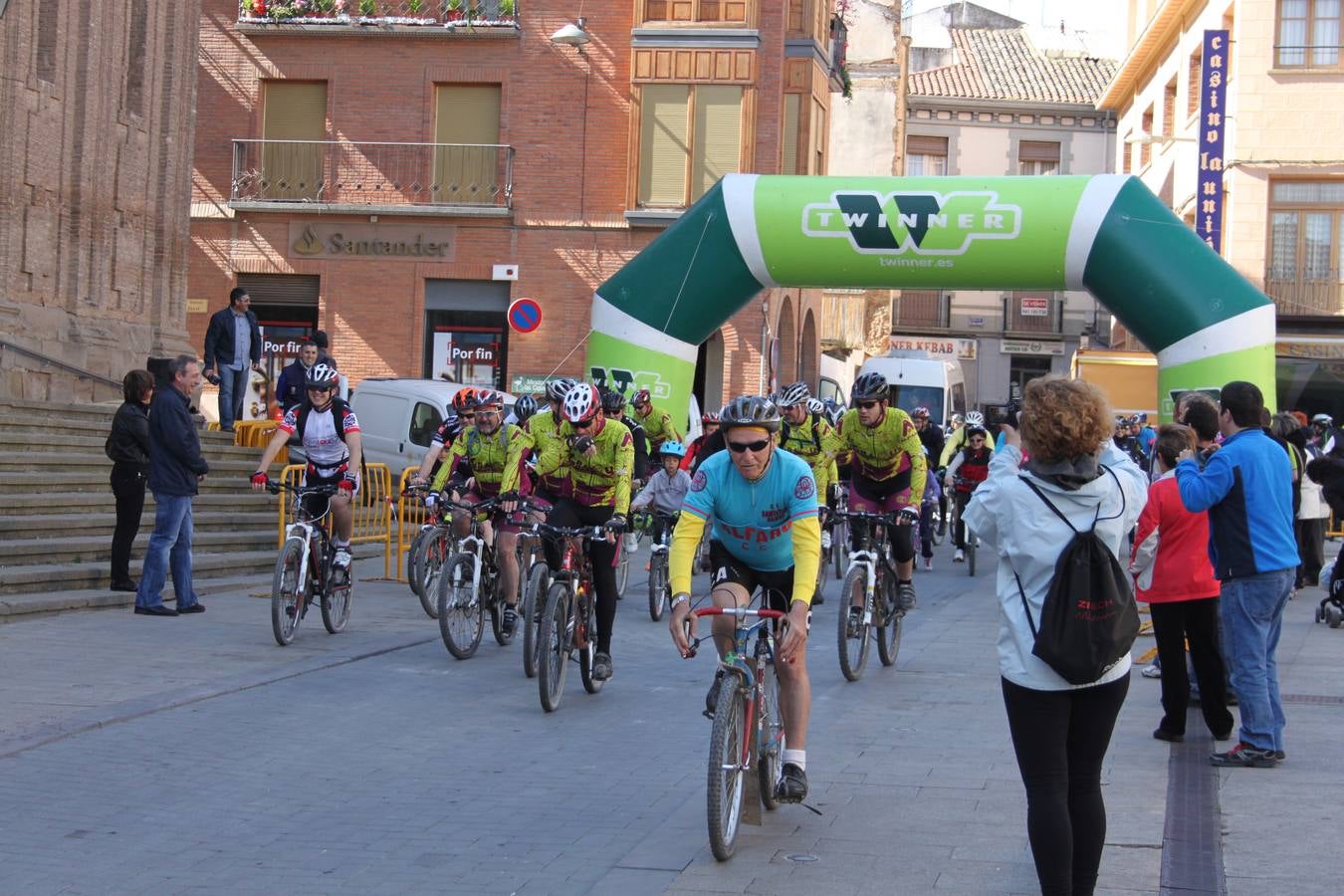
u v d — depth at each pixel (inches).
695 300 723.4
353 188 1202.0
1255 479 309.4
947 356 2106.3
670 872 236.5
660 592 566.6
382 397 946.1
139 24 856.9
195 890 229.6
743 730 250.2
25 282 752.3
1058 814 199.9
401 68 1202.0
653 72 1175.0
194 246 1213.1
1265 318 649.0
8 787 283.0
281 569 447.8
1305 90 1359.5
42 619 477.7
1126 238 658.2
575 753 328.2
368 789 291.9
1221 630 370.9
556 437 406.3
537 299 1192.2
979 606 629.0
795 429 495.8
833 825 264.5
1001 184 681.0
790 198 698.8
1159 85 1700.3
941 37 2258.9
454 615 443.5
